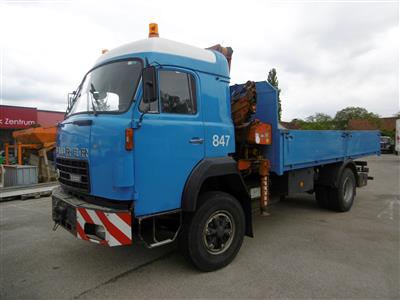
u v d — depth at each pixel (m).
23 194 8.41
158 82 3.46
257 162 4.99
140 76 3.36
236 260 4.17
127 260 4.21
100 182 3.29
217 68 4.14
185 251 3.73
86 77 4.23
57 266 4.04
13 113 20.80
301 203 7.84
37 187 9.03
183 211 3.63
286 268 3.90
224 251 3.97
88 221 3.32
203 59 3.98
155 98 3.21
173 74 3.62
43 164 10.98
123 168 3.11
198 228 3.70
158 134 3.38
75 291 3.38
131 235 3.20
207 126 3.90
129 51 3.62
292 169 5.45
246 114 4.74
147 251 4.52
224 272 3.81
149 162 3.31
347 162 6.88
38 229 5.65
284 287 3.41
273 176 5.68
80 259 4.26
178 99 3.65
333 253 4.39
